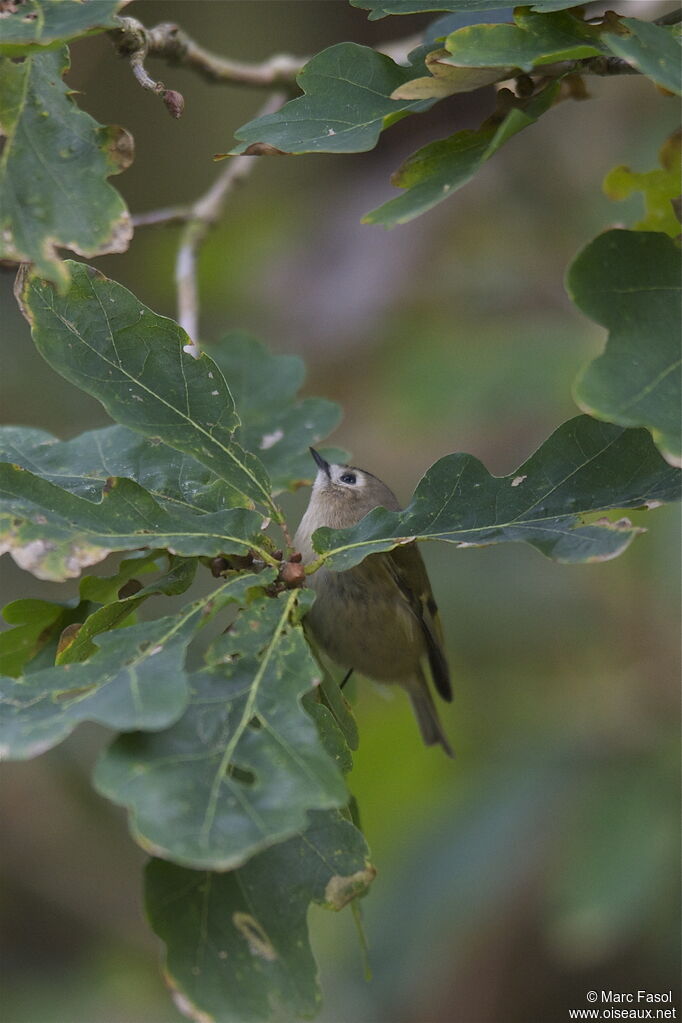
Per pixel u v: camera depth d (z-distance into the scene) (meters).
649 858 10.16
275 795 3.97
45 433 5.97
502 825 10.76
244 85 8.82
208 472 5.70
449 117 13.89
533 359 12.12
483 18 5.82
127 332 5.43
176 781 3.96
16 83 4.80
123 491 5.12
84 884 14.75
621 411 4.20
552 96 5.00
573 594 12.52
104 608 5.16
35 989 13.92
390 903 10.84
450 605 12.67
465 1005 12.07
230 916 4.26
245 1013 4.08
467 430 12.89
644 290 4.39
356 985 12.67
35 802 14.56
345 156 14.88
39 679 4.37
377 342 13.10
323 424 7.21
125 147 4.75
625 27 4.69
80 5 4.68
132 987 14.08
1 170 4.67
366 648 9.35
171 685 4.14
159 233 14.88
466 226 13.27
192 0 15.75
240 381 7.34
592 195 12.95
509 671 12.69
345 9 16.02
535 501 5.22
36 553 4.79
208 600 4.80
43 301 5.32
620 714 11.51
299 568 5.18
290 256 13.75
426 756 12.84
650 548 11.62
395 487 12.96
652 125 12.74
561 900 10.12
